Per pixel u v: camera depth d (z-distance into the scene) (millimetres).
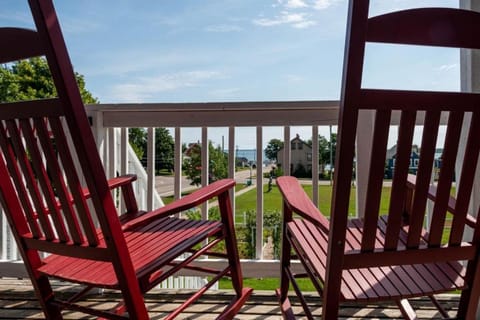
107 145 1907
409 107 842
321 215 1052
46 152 1013
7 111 1016
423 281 1031
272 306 1683
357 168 1756
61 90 874
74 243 1085
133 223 1030
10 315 1613
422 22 816
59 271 1159
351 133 832
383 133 860
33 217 1156
